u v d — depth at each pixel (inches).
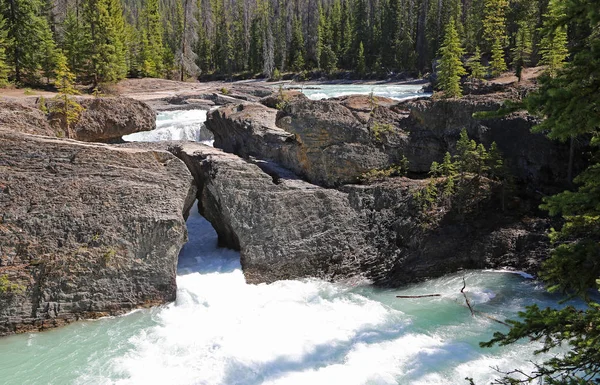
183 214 738.8
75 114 941.2
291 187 781.3
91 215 624.1
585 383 238.1
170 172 684.7
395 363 505.0
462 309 622.8
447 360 505.4
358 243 772.0
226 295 669.3
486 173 850.8
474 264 740.0
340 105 919.0
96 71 1782.7
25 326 576.1
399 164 899.4
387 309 632.4
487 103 880.9
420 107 924.0
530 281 683.4
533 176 855.1
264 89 1985.7
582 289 264.1
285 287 705.0
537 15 1632.6
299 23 3430.1
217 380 485.7
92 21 1774.1
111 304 619.2
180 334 573.6
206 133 1261.1
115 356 527.2
